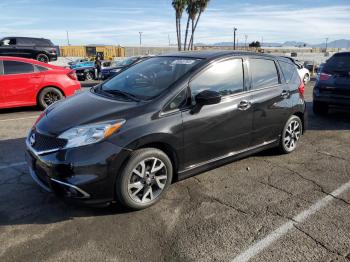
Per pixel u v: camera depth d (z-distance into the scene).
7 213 3.63
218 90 4.31
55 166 3.38
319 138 6.64
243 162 5.20
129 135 3.48
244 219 3.59
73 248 3.07
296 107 5.46
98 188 3.40
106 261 2.91
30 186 4.26
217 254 3.03
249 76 4.76
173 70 4.29
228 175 4.70
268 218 3.62
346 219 3.62
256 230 3.39
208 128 4.13
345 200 4.04
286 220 3.58
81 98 4.27
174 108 3.86
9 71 8.61
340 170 4.96
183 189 4.24
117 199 3.58
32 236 3.23
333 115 8.84
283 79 5.35
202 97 3.88
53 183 3.45
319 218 3.63
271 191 4.24
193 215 3.65
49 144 3.50
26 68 8.84
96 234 3.28
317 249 3.11
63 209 3.72
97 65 23.44
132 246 3.11
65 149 3.37
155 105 3.75
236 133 4.51
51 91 9.16
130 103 3.82
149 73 4.47
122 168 3.49
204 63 4.26
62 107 4.05
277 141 5.32
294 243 3.19
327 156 5.56
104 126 3.44
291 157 5.48
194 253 3.03
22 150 5.62
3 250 3.02
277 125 5.18
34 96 8.95
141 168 3.63
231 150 4.55
